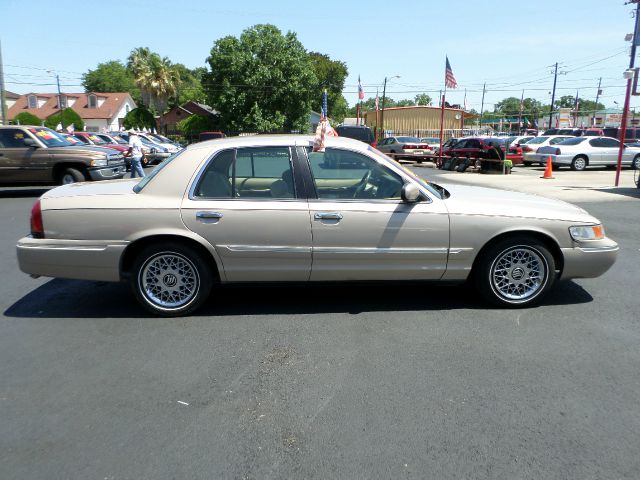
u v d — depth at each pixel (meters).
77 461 2.78
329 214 4.63
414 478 2.62
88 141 24.80
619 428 3.03
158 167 5.05
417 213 4.69
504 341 4.23
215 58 47.06
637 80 14.41
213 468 2.71
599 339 4.27
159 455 2.82
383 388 3.50
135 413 3.23
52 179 13.22
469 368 3.77
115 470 2.70
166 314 4.79
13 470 2.71
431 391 3.45
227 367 3.82
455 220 4.71
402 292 5.48
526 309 4.95
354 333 4.41
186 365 3.85
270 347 4.15
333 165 4.77
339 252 4.69
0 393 3.47
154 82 55.78
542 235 4.85
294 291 5.54
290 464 2.73
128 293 5.54
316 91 65.69
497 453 2.81
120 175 14.72
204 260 4.75
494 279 4.89
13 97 69.12
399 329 4.49
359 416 3.17
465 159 21.62
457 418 3.14
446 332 4.42
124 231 4.62
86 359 3.97
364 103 103.88
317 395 3.42
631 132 31.12
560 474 2.64
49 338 4.37
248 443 2.92
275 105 48.44
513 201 4.99
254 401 3.35
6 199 13.12
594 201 11.90
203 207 4.61
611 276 6.01
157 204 4.62
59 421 3.15
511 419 3.12
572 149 21.89
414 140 27.72
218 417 3.18
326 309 4.99
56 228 4.66
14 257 7.15
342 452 2.83
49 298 5.41
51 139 13.57
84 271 4.71
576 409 3.23
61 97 55.38
